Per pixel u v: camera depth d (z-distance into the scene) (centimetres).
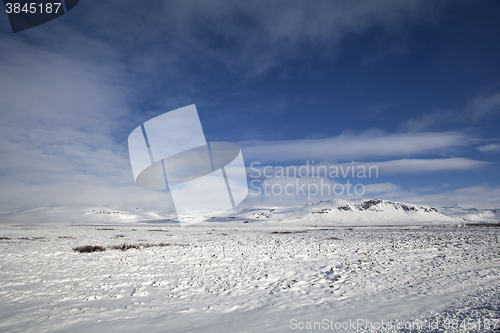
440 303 752
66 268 1274
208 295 875
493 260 1442
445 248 1939
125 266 1331
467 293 845
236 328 597
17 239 2806
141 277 1109
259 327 603
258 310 730
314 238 2969
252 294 891
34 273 1162
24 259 1511
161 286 980
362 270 1225
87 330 582
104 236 3422
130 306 757
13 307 736
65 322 629
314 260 1498
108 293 884
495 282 984
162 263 1421
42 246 2131
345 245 2191
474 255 1611
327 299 828
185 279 1080
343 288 948
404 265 1330
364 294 873
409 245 2139
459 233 3547
